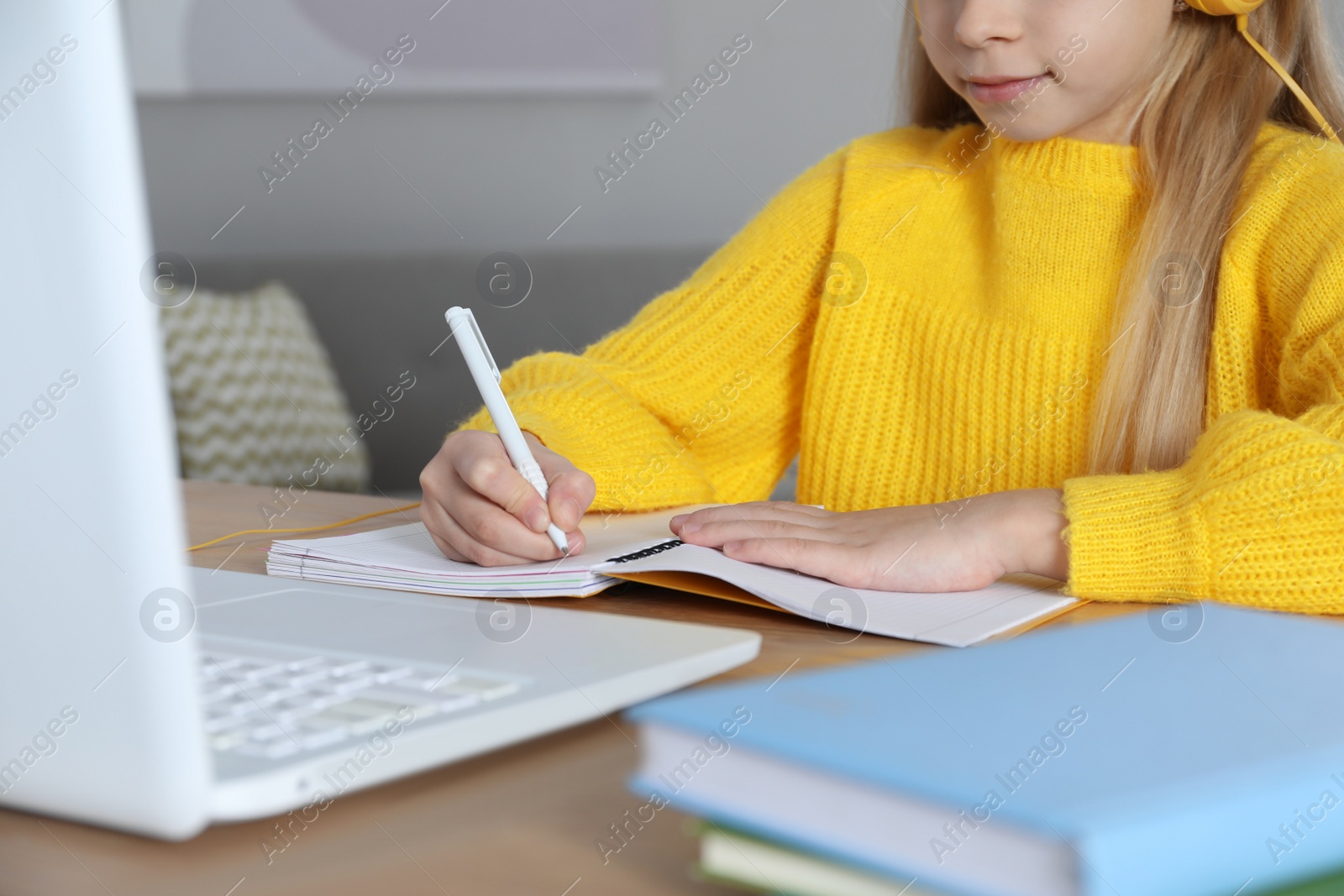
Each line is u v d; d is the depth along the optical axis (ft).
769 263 3.51
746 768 0.97
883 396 3.36
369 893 1.00
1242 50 2.81
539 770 1.29
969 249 3.30
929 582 1.99
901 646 1.72
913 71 3.62
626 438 2.88
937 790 0.85
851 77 8.79
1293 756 0.92
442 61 8.50
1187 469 2.06
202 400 6.27
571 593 1.97
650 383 3.36
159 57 8.04
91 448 0.94
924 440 3.32
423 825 1.15
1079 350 3.04
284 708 1.25
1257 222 2.72
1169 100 2.88
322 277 7.70
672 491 2.80
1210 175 2.80
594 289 8.29
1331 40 3.05
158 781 0.99
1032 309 3.09
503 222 8.79
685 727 1.00
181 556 0.97
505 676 1.39
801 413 3.59
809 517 2.23
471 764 1.31
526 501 2.10
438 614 1.76
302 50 8.27
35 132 0.90
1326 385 2.38
